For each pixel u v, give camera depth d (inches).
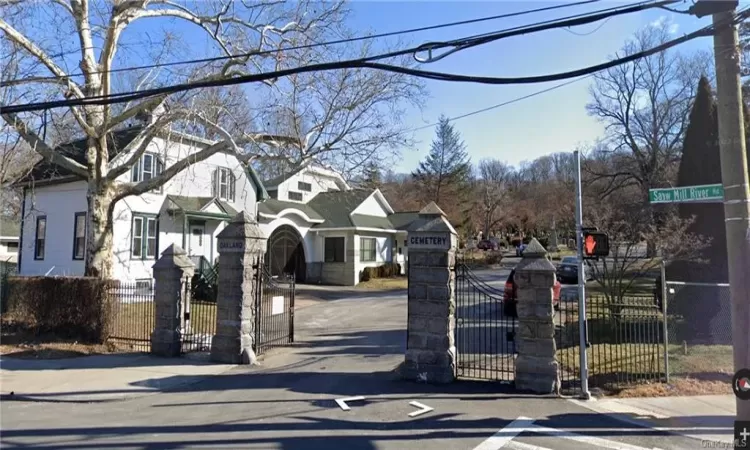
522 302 308.7
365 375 342.3
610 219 663.1
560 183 2161.7
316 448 203.5
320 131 590.2
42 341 450.0
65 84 506.3
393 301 831.1
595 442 213.9
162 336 408.5
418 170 1937.7
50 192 803.4
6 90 486.0
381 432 224.7
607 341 427.8
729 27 223.8
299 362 389.4
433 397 286.2
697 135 533.3
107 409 264.4
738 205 219.9
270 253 1067.3
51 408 266.8
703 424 238.5
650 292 703.1
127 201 751.7
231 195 964.0
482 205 2194.9
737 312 215.6
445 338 322.7
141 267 768.9
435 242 329.4
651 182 1321.4
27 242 820.0
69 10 521.7
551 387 295.1
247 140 568.4
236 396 289.9
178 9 558.3
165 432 223.8
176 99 540.4
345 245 1135.0
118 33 534.3
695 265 474.0
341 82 569.6
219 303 394.0
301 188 1267.2
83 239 759.7
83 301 460.8
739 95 225.1
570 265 1066.7
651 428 232.8
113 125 549.3
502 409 263.0
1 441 210.8
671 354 376.8
